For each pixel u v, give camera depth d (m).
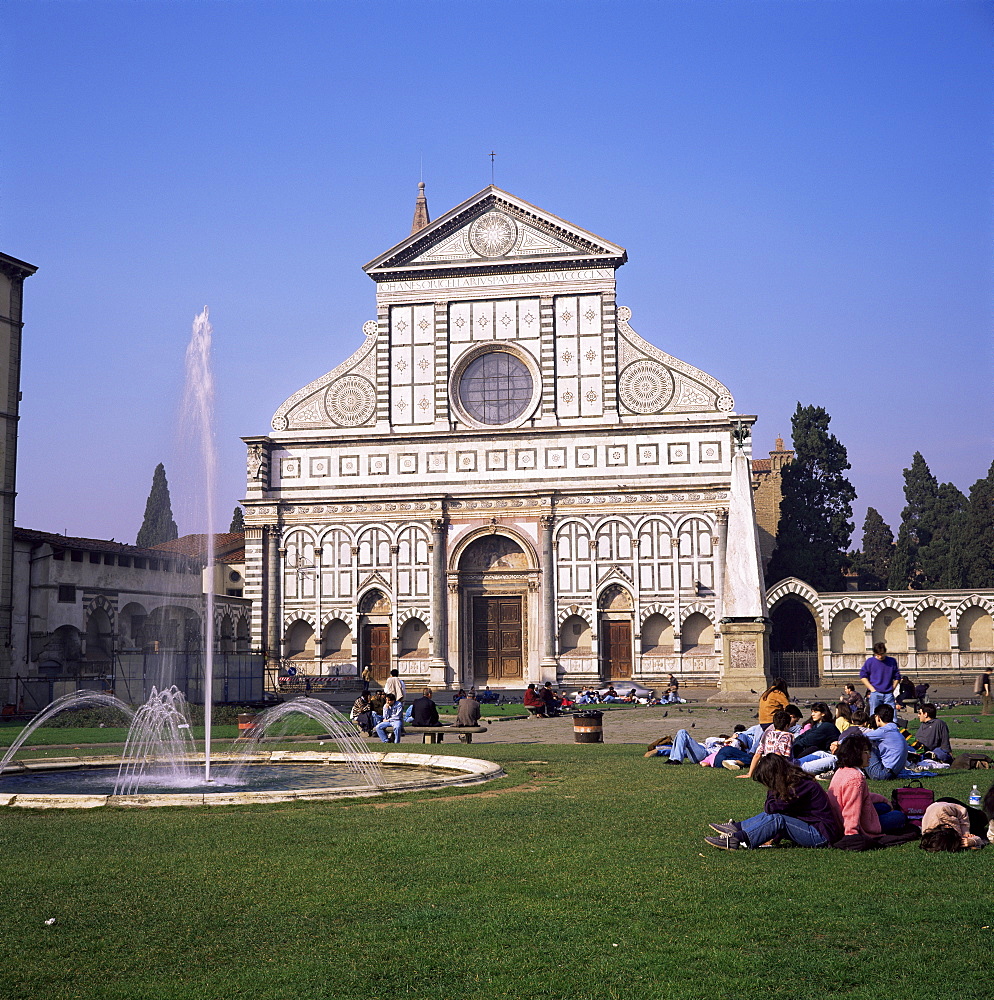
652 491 82.00
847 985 10.77
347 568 84.88
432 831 18.70
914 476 129.00
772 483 108.88
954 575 108.25
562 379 84.12
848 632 82.94
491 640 84.19
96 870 15.88
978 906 13.21
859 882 14.45
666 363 82.94
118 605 79.12
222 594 101.81
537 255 84.81
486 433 84.06
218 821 20.17
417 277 86.44
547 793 23.61
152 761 31.89
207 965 11.66
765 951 11.73
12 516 67.75
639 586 81.56
